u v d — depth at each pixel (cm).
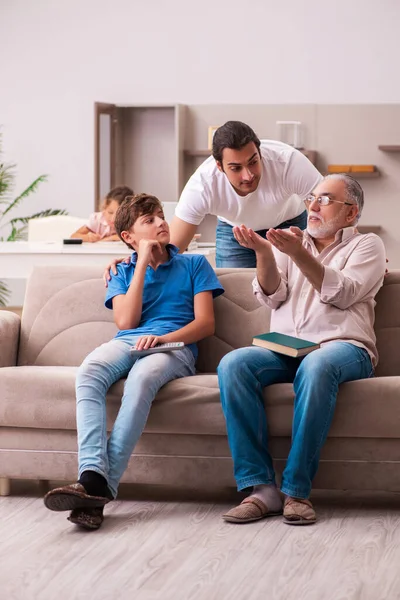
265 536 282
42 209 939
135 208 348
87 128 924
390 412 300
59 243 554
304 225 421
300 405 297
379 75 862
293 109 861
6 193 941
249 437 302
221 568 257
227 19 889
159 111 896
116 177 905
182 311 344
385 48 859
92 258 497
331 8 866
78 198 932
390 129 847
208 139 870
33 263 502
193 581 248
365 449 305
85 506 288
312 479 301
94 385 308
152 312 344
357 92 868
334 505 315
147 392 305
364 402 301
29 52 926
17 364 369
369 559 262
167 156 900
